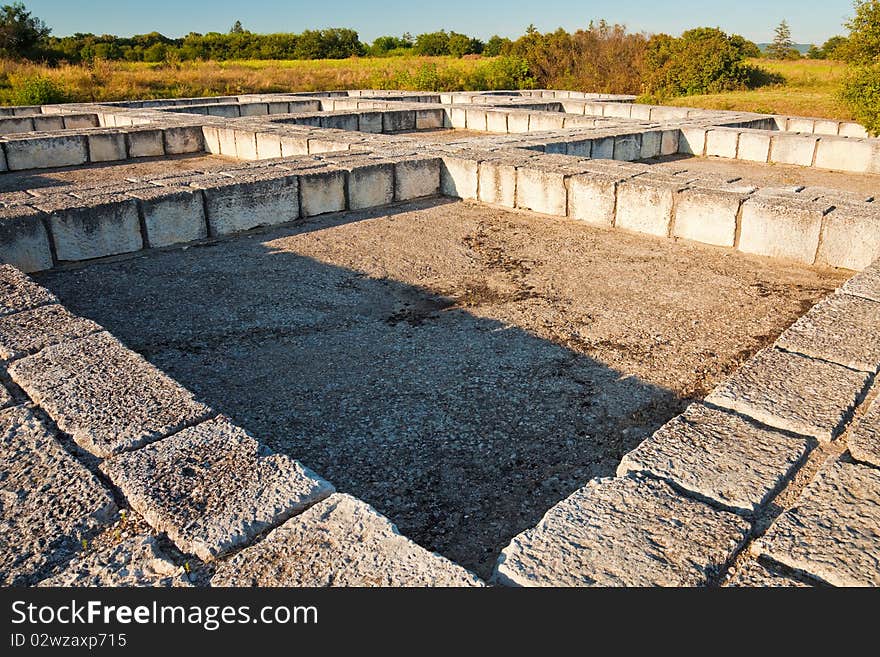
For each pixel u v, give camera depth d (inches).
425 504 115.8
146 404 106.1
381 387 153.6
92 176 409.1
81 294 211.6
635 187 271.3
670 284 218.7
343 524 81.6
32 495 86.0
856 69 502.3
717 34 964.6
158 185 269.4
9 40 1191.6
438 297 208.5
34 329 133.6
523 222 294.2
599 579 74.9
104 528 81.7
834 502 85.5
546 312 195.9
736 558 79.0
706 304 201.9
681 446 99.3
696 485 90.7
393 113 589.9
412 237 271.9
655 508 85.9
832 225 227.9
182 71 1050.7
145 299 207.3
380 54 2005.4
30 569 75.0
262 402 147.2
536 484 121.3
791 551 77.9
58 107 631.2
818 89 853.2
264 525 81.9
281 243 265.4
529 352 170.9
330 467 125.0
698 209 257.3
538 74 1131.3
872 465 93.3
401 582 73.8
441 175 338.6
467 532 109.4
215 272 231.8
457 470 124.7
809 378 118.0
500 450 130.7
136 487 86.7
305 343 176.6
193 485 87.4
